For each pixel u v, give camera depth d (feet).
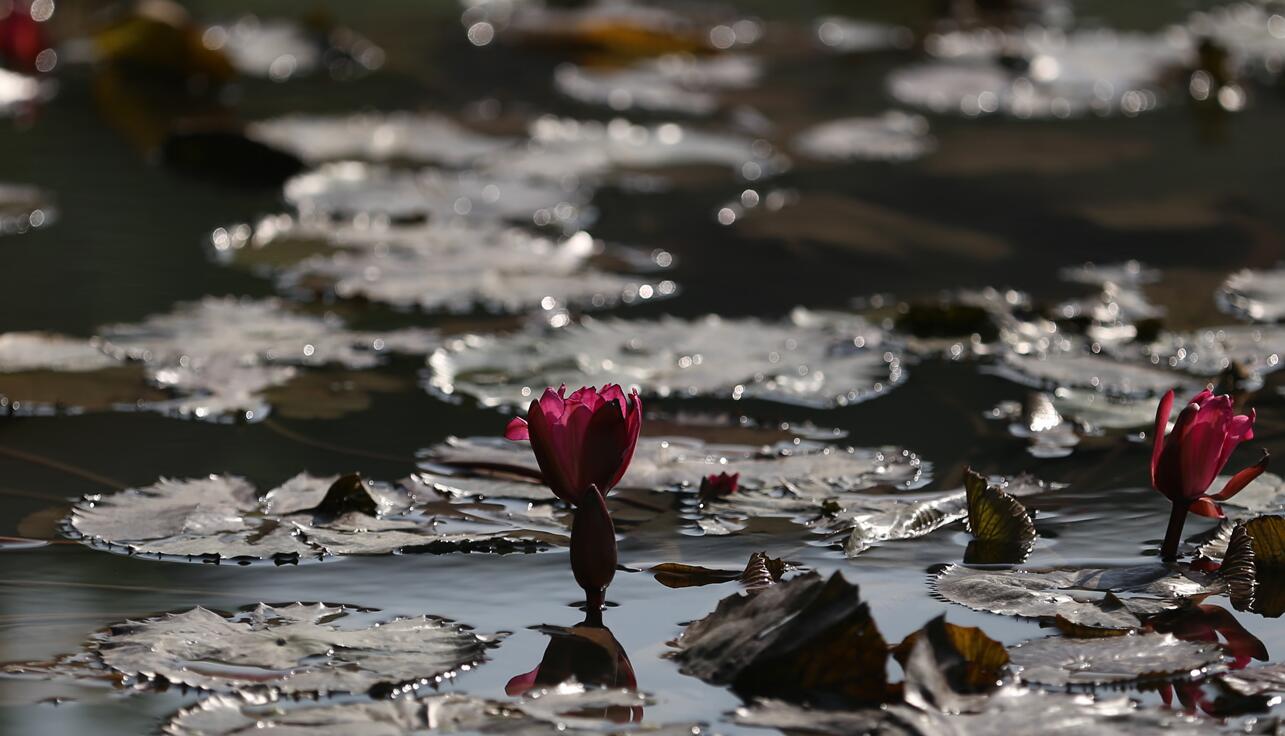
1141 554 11.73
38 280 20.22
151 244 22.34
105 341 17.46
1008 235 23.67
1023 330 18.40
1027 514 12.10
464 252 22.09
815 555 11.76
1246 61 39.96
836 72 38.83
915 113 34.01
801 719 8.68
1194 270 21.44
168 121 31.17
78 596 10.85
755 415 15.48
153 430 14.79
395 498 12.91
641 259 22.24
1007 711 8.71
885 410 15.67
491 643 10.03
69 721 8.84
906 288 20.70
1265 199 25.57
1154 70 37.76
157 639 9.88
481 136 30.68
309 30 40.32
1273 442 14.43
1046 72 37.76
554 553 11.85
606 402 10.91
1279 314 19.01
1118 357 17.42
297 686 9.21
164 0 44.91
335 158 28.58
